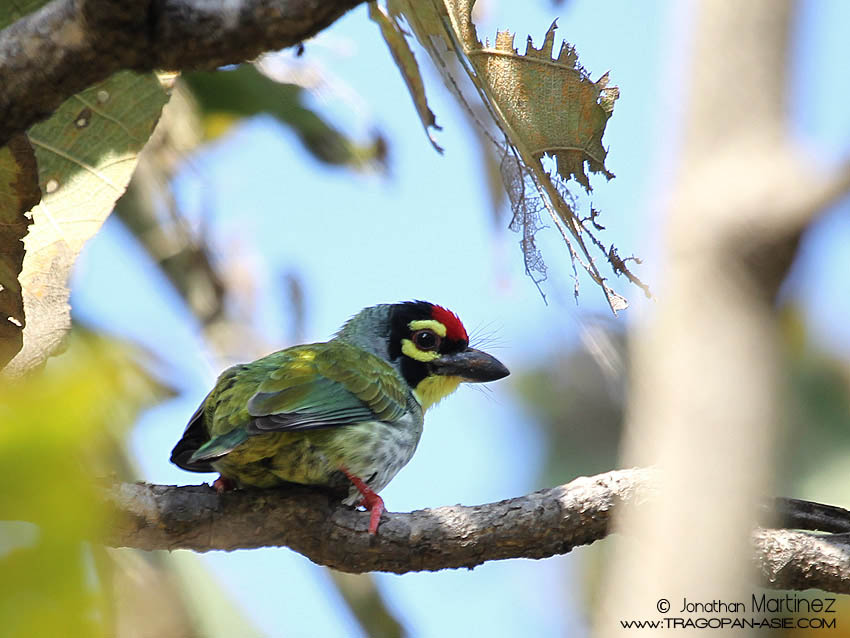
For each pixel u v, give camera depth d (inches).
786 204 153.5
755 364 154.3
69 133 260.8
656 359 160.9
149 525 274.2
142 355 387.5
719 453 153.4
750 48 165.2
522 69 219.1
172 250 406.3
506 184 230.4
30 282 252.8
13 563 79.0
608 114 217.2
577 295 225.1
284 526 284.2
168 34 178.4
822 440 418.6
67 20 179.8
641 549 158.7
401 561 286.5
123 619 304.5
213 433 330.6
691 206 161.0
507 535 281.6
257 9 174.4
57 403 80.0
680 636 151.2
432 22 228.5
